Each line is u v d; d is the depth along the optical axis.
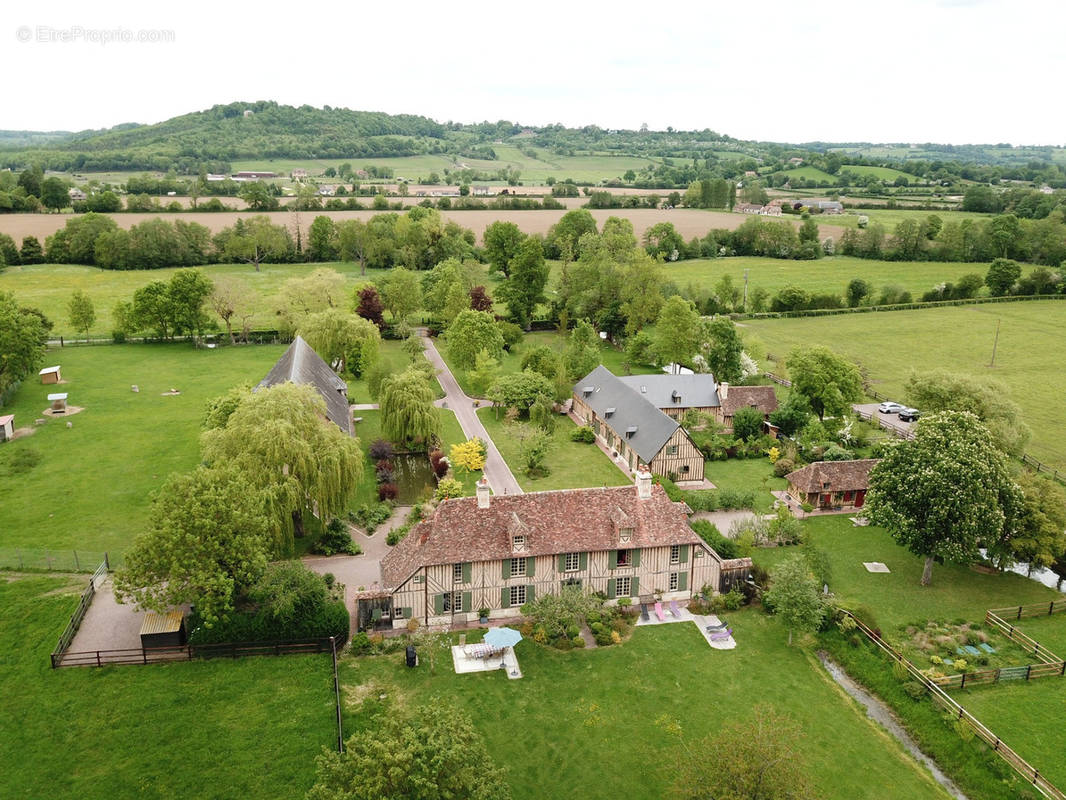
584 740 44.31
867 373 121.94
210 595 47.88
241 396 72.50
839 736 45.56
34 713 44.38
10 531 66.50
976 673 49.91
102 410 98.62
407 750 32.16
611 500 59.06
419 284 162.88
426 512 70.88
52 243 193.38
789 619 54.03
